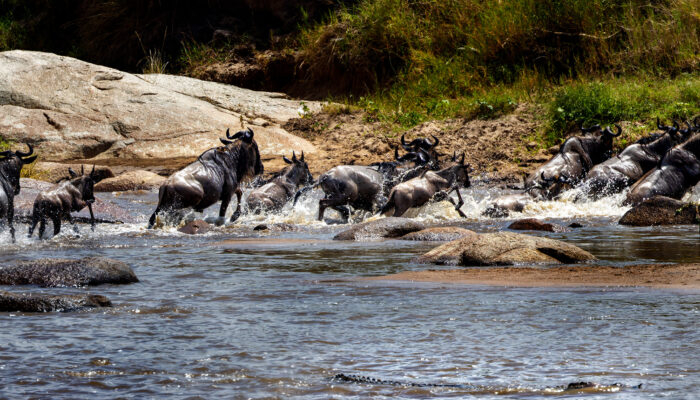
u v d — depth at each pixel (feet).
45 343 61.31
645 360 54.08
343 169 177.88
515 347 58.39
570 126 269.03
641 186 183.93
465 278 90.63
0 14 461.37
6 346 60.39
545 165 198.59
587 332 62.54
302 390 48.88
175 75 376.68
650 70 292.61
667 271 90.63
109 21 428.56
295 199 178.29
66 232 152.56
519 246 104.83
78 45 435.94
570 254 104.12
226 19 412.16
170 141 295.28
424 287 85.10
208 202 165.68
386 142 277.03
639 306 71.92
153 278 95.35
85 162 284.61
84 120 305.12
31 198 185.68
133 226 163.53
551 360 54.65
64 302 75.00
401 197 171.94
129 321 69.56
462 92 317.42
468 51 327.47
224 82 382.01
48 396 48.11
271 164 260.83
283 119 318.24
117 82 325.01
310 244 133.18
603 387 47.96
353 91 357.61
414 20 354.13
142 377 52.01
